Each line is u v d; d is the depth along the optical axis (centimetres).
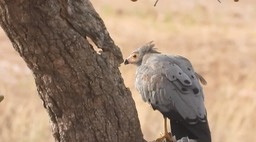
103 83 979
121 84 1002
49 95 980
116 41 3681
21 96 2564
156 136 2091
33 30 921
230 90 2764
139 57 1211
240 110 2386
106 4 4650
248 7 4856
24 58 953
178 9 4703
